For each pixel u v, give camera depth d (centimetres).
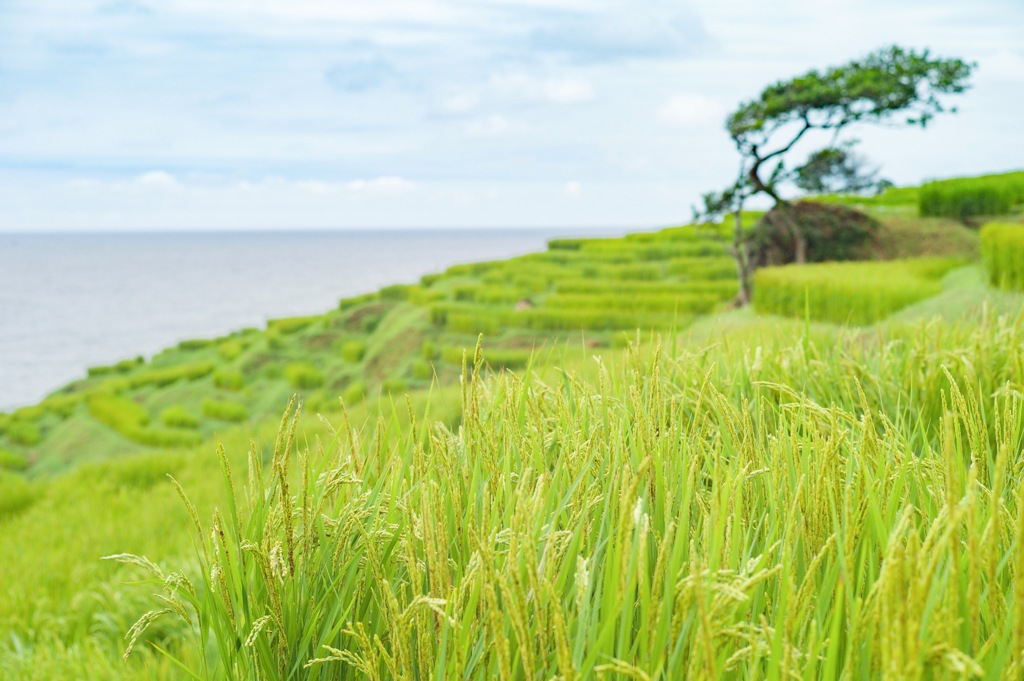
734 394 303
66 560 729
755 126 3167
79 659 420
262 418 3516
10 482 1394
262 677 167
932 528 125
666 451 191
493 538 154
